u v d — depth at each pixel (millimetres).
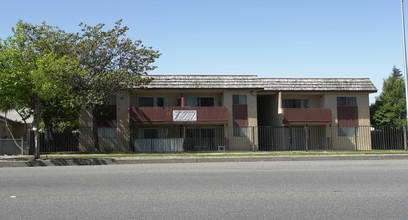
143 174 11508
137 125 30531
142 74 27734
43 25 25719
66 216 6285
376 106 40469
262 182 9695
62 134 28188
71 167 14422
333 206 6949
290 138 28859
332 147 32188
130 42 26812
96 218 6145
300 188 8789
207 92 32125
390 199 7559
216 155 18516
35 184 9617
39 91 16359
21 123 37844
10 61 16031
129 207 6898
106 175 11328
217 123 30031
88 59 25812
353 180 9992
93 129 26875
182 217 6180
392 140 29094
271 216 6242
